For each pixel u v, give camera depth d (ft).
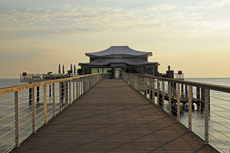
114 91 50.24
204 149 13.92
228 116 86.63
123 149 14.01
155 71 193.77
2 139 57.82
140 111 26.18
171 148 14.15
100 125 19.85
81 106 29.73
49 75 128.77
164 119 22.07
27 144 14.98
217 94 182.91
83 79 47.96
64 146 14.57
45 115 20.35
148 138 16.17
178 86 20.74
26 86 15.55
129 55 203.00
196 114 87.04
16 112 14.42
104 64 187.42
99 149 14.02
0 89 11.82
